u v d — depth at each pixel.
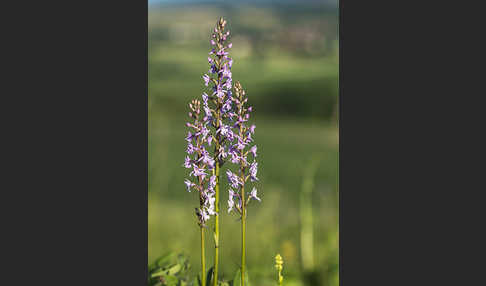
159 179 10.52
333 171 13.06
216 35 5.16
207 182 5.22
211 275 5.55
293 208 8.98
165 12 126.75
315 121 44.59
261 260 7.22
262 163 19.03
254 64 67.75
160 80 58.94
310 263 6.62
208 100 5.15
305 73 61.06
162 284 5.64
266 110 48.97
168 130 18.44
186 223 8.76
